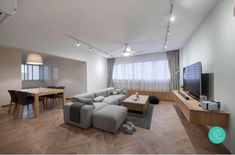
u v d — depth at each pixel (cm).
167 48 530
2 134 242
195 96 289
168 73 583
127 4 203
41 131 254
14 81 480
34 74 755
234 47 172
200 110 204
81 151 190
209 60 251
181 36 376
